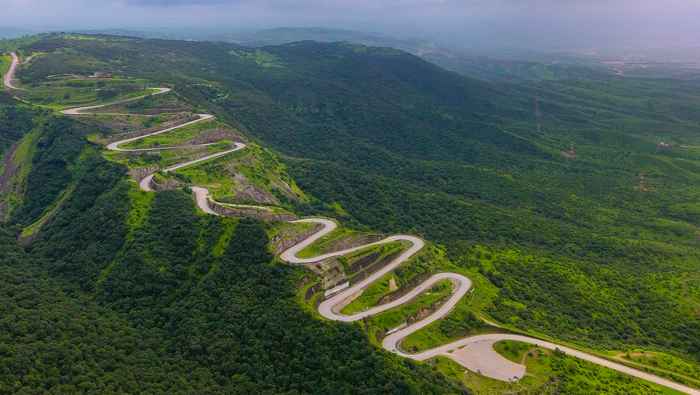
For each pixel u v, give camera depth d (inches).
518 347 5334.6
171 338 5644.7
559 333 5930.1
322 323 5142.7
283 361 4997.5
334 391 4571.9
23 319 5246.1
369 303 5753.0
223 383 4955.7
